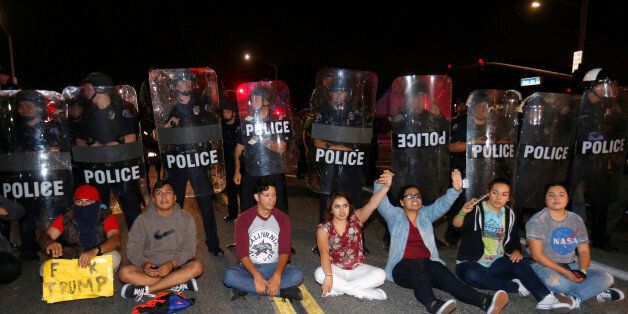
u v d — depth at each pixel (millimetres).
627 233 6316
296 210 7719
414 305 3875
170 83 4852
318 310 3766
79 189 4199
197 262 4086
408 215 4113
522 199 5512
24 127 4738
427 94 5348
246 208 5180
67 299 3863
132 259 4043
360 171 5129
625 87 5387
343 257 4062
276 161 5121
